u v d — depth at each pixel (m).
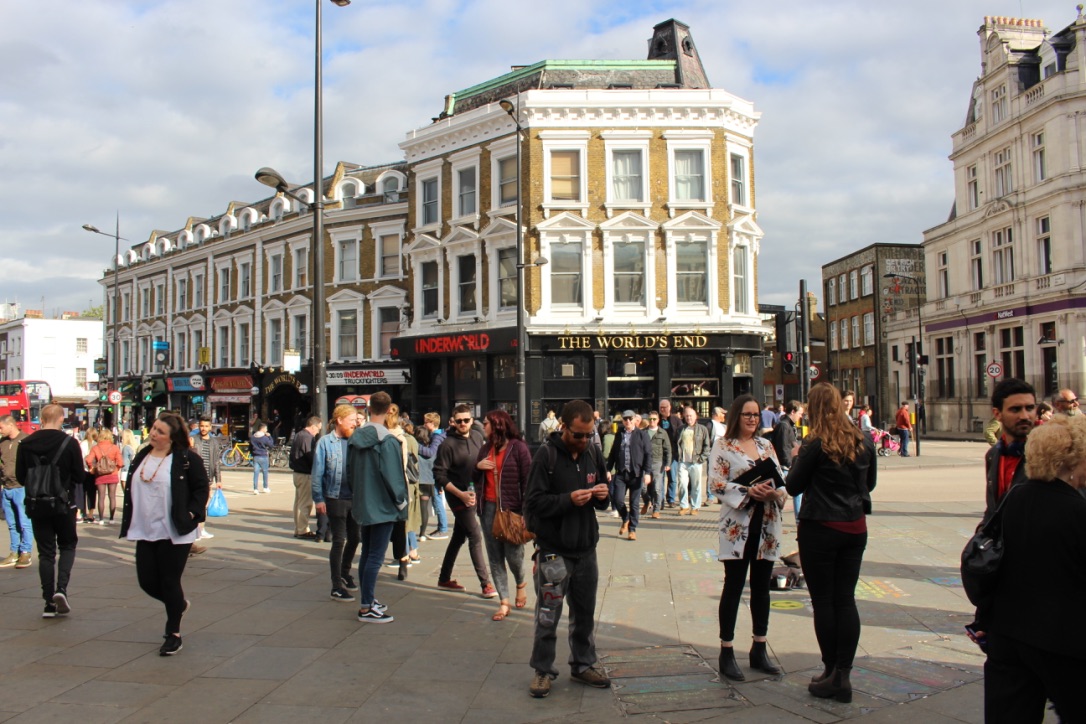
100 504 14.34
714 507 15.57
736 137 26.48
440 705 5.04
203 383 39.06
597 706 5.00
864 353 53.31
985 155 41.19
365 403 30.88
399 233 32.16
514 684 5.43
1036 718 3.42
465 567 9.70
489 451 7.50
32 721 4.77
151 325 46.78
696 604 7.48
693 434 14.52
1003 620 3.41
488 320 26.56
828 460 5.08
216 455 13.65
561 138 25.56
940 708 4.84
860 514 5.08
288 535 12.47
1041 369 36.72
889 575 8.52
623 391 25.64
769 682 5.36
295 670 5.73
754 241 27.05
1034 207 37.12
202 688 5.35
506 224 25.77
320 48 13.07
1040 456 3.38
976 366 42.25
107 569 9.67
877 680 5.33
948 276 45.28
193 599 8.01
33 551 11.25
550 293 25.47
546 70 26.81
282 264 36.81
